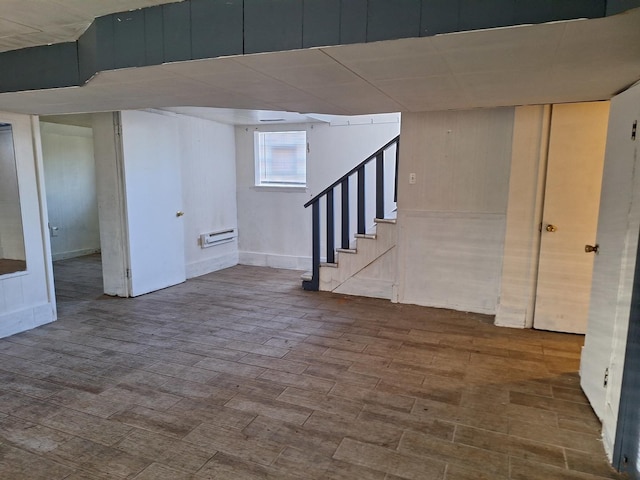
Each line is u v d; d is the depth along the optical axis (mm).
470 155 3816
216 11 1818
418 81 2318
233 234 6102
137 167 4410
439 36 1560
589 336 2469
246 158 6023
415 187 4055
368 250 4461
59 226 6500
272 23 1743
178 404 2379
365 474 1822
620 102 2154
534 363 2920
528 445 2029
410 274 4207
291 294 4629
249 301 4367
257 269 5906
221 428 2150
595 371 2322
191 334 3449
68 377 2703
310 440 2055
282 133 5824
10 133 3414
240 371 2785
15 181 3463
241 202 6152
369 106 3260
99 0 1798
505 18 1460
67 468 1854
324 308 4129
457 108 3387
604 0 1354
